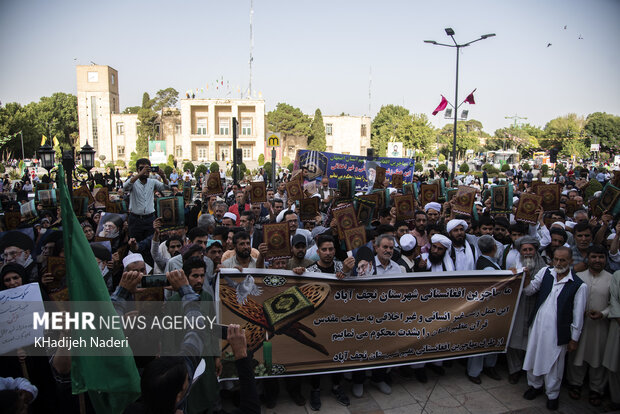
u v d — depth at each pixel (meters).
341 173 13.36
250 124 57.09
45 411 3.56
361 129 65.81
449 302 4.85
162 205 5.79
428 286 4.79
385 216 7.41
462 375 5.24
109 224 6.21
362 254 5.04
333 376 4.65
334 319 4.54
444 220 7.65
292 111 61.25
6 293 3.35
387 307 4.69
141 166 8.18
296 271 4.49
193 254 4.12
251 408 2.32
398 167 13.38
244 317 4.28
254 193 8.26
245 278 4.38
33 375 3.50
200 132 56.97
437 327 4.81
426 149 65.50
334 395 4.73
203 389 3.31
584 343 4.58
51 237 4.99
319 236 4.90
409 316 4.75
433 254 5.35
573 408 4.58
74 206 7.76
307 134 61.75
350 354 4.57
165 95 63.69
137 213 8.28
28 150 58.28
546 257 5.56
